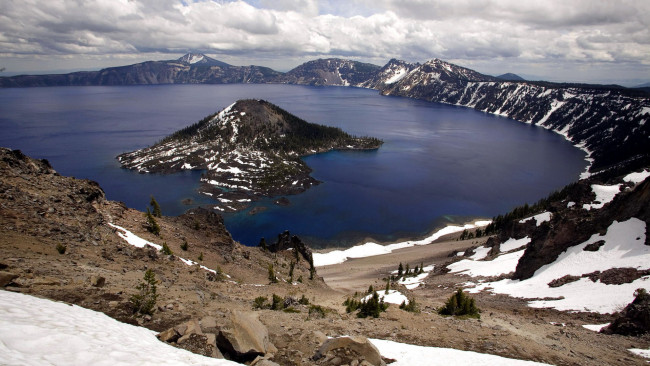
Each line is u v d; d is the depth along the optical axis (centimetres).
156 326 1705
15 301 1237
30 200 3878
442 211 17962
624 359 2636
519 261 7725
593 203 9431
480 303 5603
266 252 9162
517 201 19400
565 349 2678
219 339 1587
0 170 4303
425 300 5331
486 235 14788
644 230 6200
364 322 2902
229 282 4678
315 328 2425
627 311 3931
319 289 6912
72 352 938
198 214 7569
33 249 2747
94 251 3441
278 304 3297
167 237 5697
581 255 6606
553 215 8238
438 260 11925
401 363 1961
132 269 3294
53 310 1267
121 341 1169
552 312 4666
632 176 10275
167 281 3272
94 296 1834
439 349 2228
